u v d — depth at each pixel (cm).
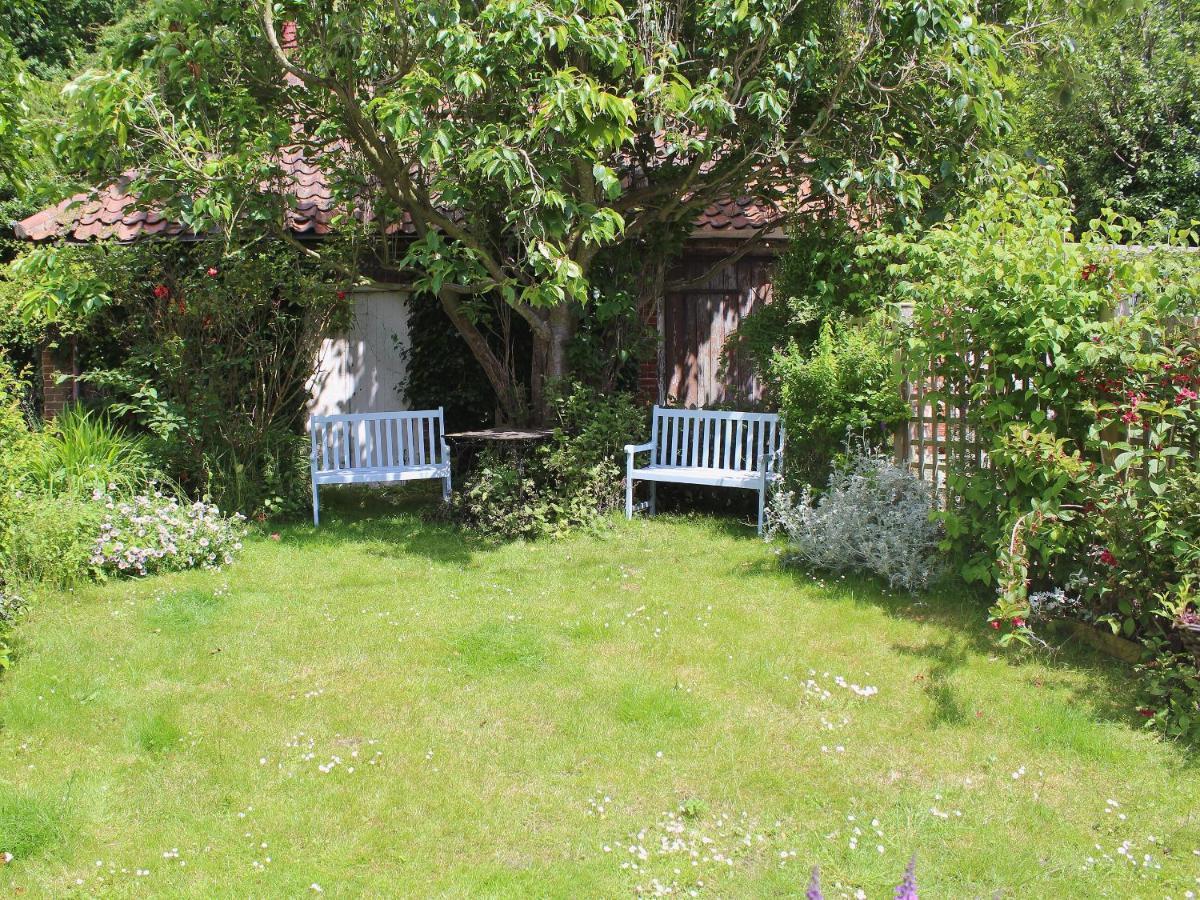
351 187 807
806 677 464
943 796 356
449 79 620
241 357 831
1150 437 448
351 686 456
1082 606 509
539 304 654
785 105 707
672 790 361
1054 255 498
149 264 817
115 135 648
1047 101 1184
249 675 470
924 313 564
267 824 337
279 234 786
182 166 661
